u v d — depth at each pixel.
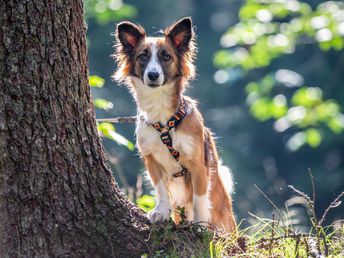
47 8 8.66
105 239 9.08
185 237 9.62
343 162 33.78
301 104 23.39
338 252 9.76
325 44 21.94
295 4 22.69
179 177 10.97
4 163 8.70
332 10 22.64
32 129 8.73
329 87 30.84
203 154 10.74
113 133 11.97
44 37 8.69
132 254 9.14
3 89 8.64
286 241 9.89
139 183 13.16
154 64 10.73
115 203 9.33
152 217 9.74
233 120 37.62
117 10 23.78
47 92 8.77
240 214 21.19
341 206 27.67
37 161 8.76
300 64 34.59
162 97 10.52
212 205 11.47
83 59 9.10
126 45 11.36
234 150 36.38
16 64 8.62
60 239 8.84
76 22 8.95
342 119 23.36
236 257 9.44
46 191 8.81
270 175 35.03
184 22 11.23
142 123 10.65
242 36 23.00
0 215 8.73
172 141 10.46
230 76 25.03
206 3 43.62
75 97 9.01
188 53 11.27
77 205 8.98
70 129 8.97
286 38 22.72
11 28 8.59
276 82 24.42
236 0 42.41
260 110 23.66
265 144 36.59
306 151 35.19
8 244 8.71
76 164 9.02
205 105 38.66
